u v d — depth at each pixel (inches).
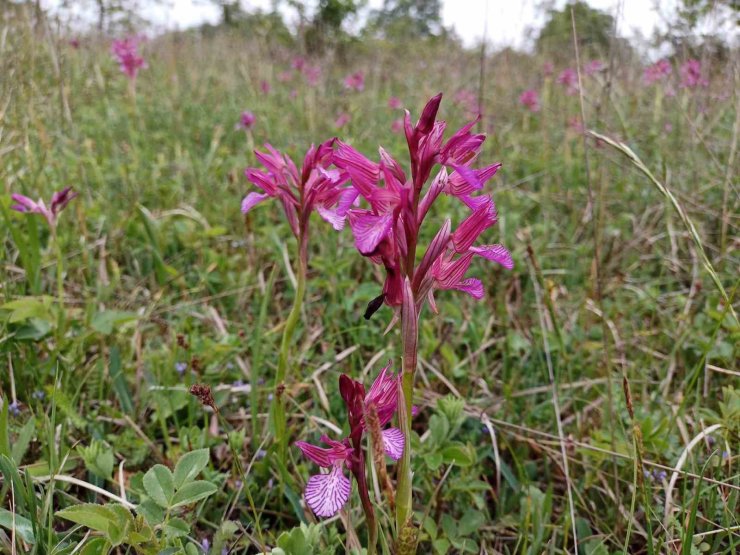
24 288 138.6
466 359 125.3
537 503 87.4
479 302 149.5
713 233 179.0
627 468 98.0
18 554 75.7
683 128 232.2
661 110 254.4
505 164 239.3
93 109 285.7
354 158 59.4
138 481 85.3
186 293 144.6
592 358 130.9
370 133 279.9
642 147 232.1
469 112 273.6
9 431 95.0
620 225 190.7
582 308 140.7
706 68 205.8
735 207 171.5
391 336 134.0
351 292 152.9
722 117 253.6
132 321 123.0
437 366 126.6
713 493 84.3
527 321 144.9
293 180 89.7
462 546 83.3
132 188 190.9
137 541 67.1
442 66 377.7
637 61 288.0
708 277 153.6
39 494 87.0
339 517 89.1
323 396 110.0
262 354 124.3
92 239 165.5
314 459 61.9
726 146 202.8
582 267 167.9
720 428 98.7
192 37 493.7
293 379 120.6
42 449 92.2
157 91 346.6
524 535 86.6
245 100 355.3
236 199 193.8
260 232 177.8
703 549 79.9
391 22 593.0
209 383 115.7
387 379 61.9
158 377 112.0
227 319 144.6
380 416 61.6
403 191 57.6
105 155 231.3
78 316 130.3
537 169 239.3
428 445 91.7
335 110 319.3
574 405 107.9
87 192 172.4
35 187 163.5
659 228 187.5
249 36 466.0
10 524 72.2
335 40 387.9
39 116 203.9
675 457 99.3
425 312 143.6
